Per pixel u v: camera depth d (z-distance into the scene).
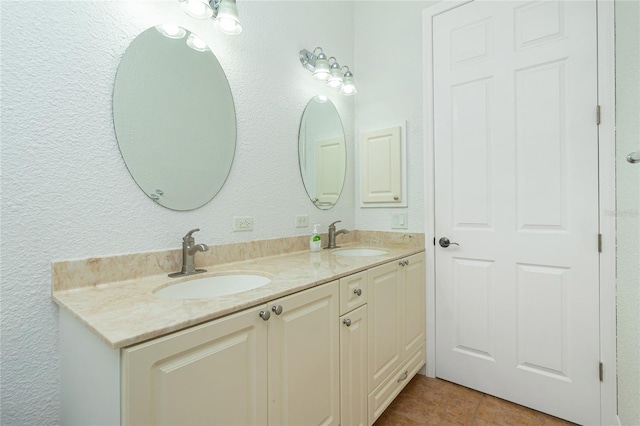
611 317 1.43
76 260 0.98
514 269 1.69
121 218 1.09
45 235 0.93
